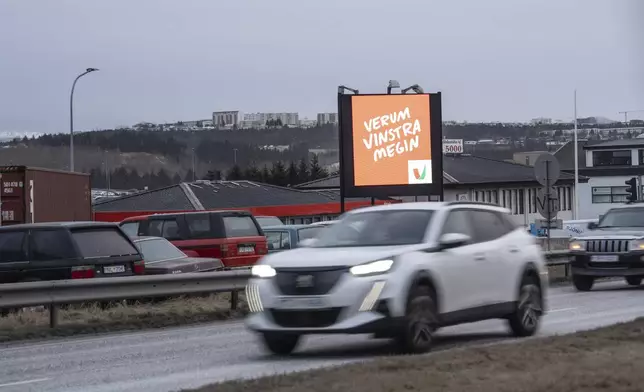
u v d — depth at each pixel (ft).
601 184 292.81
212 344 45.65
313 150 507.71
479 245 42.32
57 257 56.75
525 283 45.06
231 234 75.41
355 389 27.43
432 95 109.70
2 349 46.14
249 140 501.56
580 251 76.95
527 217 260.01
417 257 38.22
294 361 38.22
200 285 59.41
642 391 26.35
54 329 52.16
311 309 36.70
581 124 529.45
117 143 442.91
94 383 34.12
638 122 496.64
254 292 38.17
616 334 38.88
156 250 67.46
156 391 31.73
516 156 345.31
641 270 75.00
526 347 35.70
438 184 109.29
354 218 42.04
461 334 46.60
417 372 30.25
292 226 86.12
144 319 56.34
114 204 202.69
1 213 89.61
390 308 36.60
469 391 26.61
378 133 109.29
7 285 50.24
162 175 443.32
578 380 27.76
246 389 28.50
